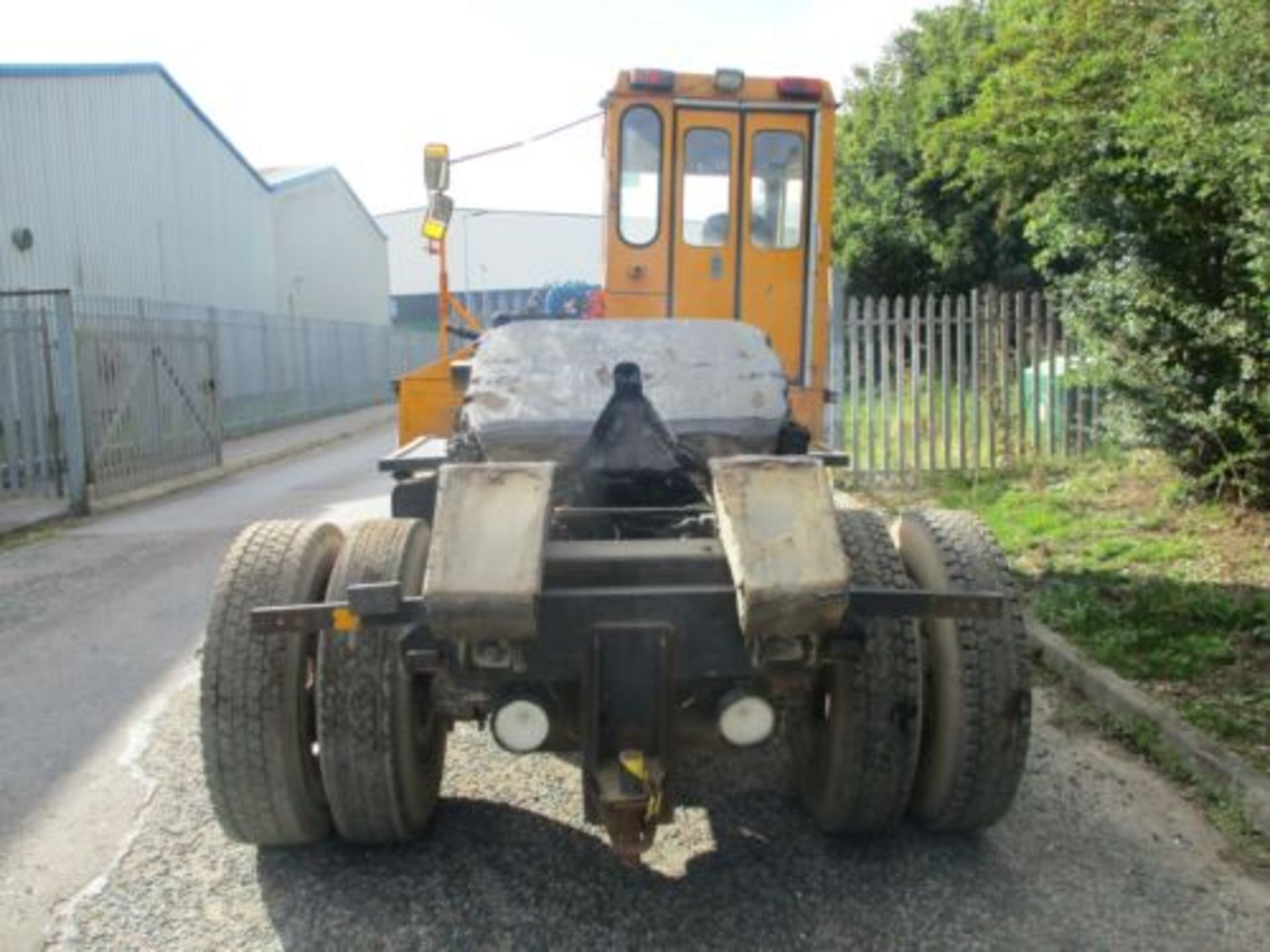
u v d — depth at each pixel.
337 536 4.04
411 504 4.64
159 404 14.92
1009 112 8.35
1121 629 5.75
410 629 3.17
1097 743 4.75
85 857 3.86
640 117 7.45
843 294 10.56
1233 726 4.50
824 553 2.93
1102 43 7.58
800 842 3.88
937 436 10.73
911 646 3.51
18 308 14.77
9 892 3.63
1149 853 3.80
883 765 3.50
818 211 7.58
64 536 10.81
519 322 4.93
